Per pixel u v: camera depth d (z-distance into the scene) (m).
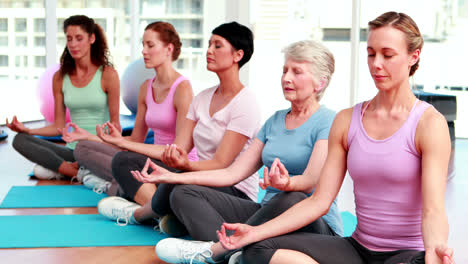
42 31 7.68
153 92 3.37
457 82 6.30
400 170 1.72
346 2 6.69
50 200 3.60
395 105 1.75
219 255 2.17
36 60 7.68
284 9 7.11
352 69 6.61
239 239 1.86
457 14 6.23
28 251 2.60
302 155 2.28
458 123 6.42
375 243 1.81
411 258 1.65
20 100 7.63
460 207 3.70
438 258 1.52
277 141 2.34
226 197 2.42
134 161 3.03
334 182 1.89
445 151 1.66
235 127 2.66
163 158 2.53
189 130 2.94
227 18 7.36
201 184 2.42
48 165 4.18
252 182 2.73
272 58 7.27
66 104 4.13
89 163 3.87
